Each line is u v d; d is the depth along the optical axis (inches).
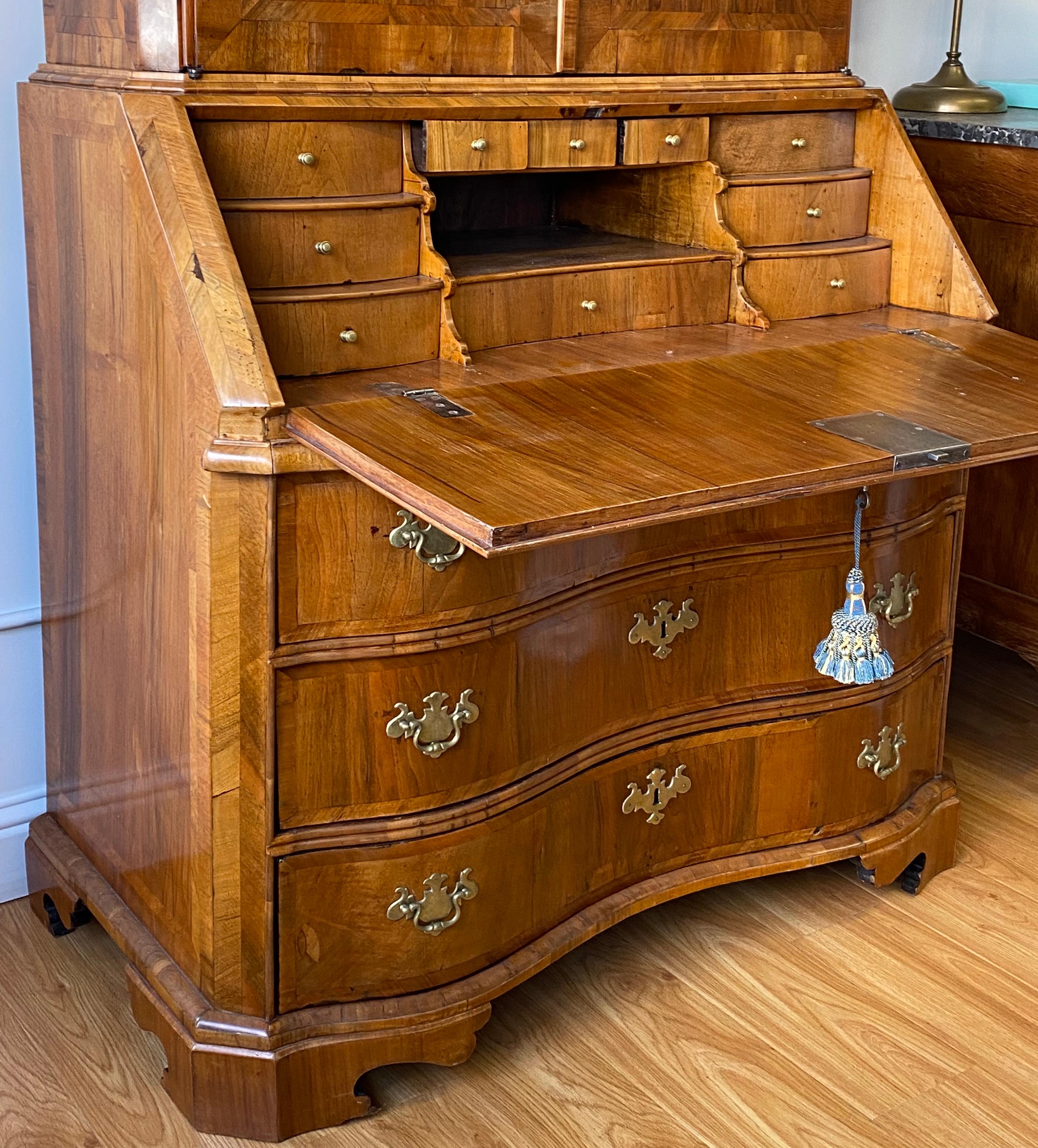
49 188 76.2
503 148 76.2
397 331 73.5
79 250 73.9
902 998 84.1
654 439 66.2
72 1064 77.0
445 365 74.6
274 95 68.9
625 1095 75.6
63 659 84.9
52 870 86.2
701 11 84.3
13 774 92.7
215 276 63.7
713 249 87.3
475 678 71.2
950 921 92.0
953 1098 76.1
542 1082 76.5
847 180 93.0
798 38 89.6
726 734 84.9
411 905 72.0
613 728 80.1
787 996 84.0
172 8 66.3
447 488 57.7
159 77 67.6
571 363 75.9
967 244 114.4
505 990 75.5
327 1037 71.4
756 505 62.1
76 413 77.6
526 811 75.6
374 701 68.9
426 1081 76.5
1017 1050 80.0
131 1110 73.6
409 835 71.0
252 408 62.0
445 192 91.2
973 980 86.0
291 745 67.8
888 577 86.7
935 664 94.0
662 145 83.4
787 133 90.4
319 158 70.9
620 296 83.3
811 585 84.4
